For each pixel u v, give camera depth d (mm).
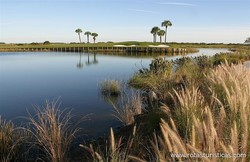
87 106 11875
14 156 6129
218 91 7000
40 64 36250
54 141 5918
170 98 9125
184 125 4832
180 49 70438
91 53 69500
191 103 5277
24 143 6625
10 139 6332
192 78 11758
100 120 9422
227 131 3873
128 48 78188
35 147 6648
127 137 6691
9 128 6734
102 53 69188
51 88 17125
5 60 44000
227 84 6887
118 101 12695
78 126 8719
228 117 4570
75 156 6320
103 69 28891
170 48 72500
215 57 28938
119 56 54250
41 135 6199
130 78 18609
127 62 38062
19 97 14242
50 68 30688
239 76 7453
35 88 17203
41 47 91625
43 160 6066
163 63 19250
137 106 9312
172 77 14633
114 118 9633
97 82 19266
